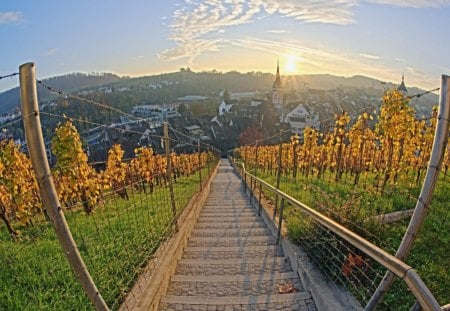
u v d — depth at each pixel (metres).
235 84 141.75
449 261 3.37
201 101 101.88
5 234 6.55
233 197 11.74
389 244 3.58
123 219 5.86
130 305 2.71
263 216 7.19
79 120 2.62
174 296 3.23
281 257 4.42
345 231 2.42
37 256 4.12
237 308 3.02
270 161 20.17
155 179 13.89
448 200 5.22
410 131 8.13
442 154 1.75
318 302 2.97
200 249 4.89
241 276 3.75
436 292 2.88
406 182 7.38
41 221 7.38
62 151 7.56
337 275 3.12
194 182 13.73
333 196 5.86
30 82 1.57
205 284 3.57
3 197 7.30
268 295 3.23
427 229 4.10
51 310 2.79
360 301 2.79
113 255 3.78
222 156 62.00
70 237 1.76
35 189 8.30
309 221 4.13
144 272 3.36
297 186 9.52
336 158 12.41
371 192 5.73
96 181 7.90
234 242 5.30
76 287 3.15
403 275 1.68
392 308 2.66
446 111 1.70
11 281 3.38
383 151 10.05
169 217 5.83
